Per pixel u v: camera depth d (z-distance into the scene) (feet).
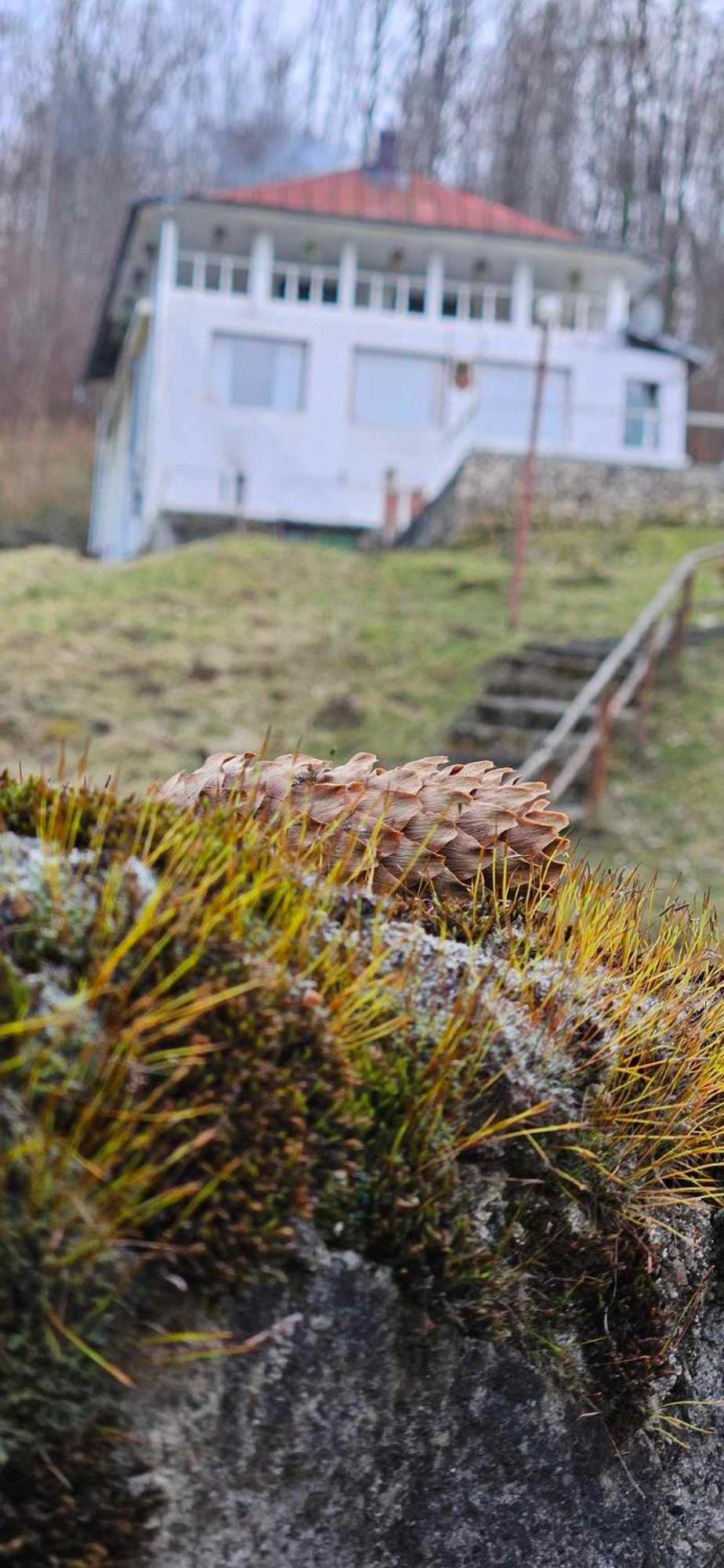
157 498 73.51
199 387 74.43
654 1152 5.65
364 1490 4.56
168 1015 4.18
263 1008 4.42
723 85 170.19
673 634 44.96
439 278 78.02
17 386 136.67
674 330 160.86
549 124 180.96
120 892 4.49
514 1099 5.04
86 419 138.10
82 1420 3.90
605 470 69.97
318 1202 4.44
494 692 40.91
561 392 77.15
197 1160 4.17
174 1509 4.10
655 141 169.48
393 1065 4.83
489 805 6.49
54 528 113.39
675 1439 5.49
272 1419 4.27
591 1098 5.37
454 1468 4.81
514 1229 5.01
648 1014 5.89
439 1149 4.75
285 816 5.65
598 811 32.99
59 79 181.06
